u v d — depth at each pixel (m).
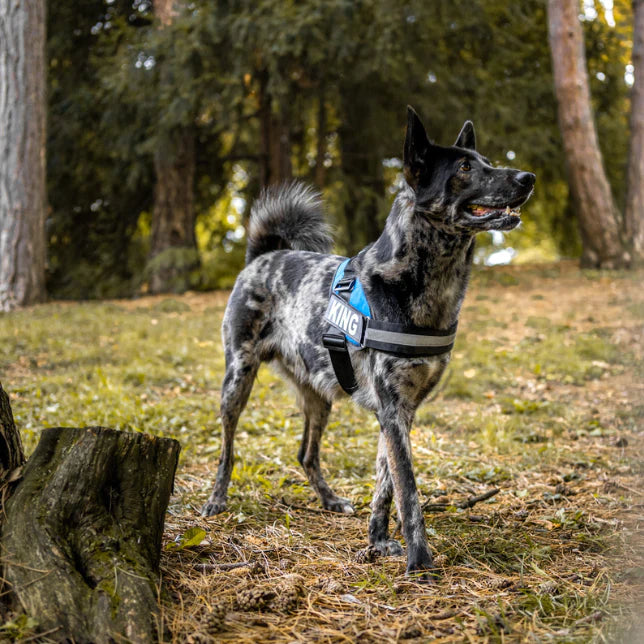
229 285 15.05
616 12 16.36
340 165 14.13
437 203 2.90
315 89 12.66
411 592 2.56
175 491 3.80
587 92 12.83
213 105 12.30
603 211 12.99
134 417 5.20
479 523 3.38
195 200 16.11
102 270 15.14
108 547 2.31
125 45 13.89
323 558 2.90
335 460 4.59
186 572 2.63
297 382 3.91
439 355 3.01
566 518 3.39
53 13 14.09
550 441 5.09
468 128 3.43
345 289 3.20
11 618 2.08
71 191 14.92
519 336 8.75
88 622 2.07
